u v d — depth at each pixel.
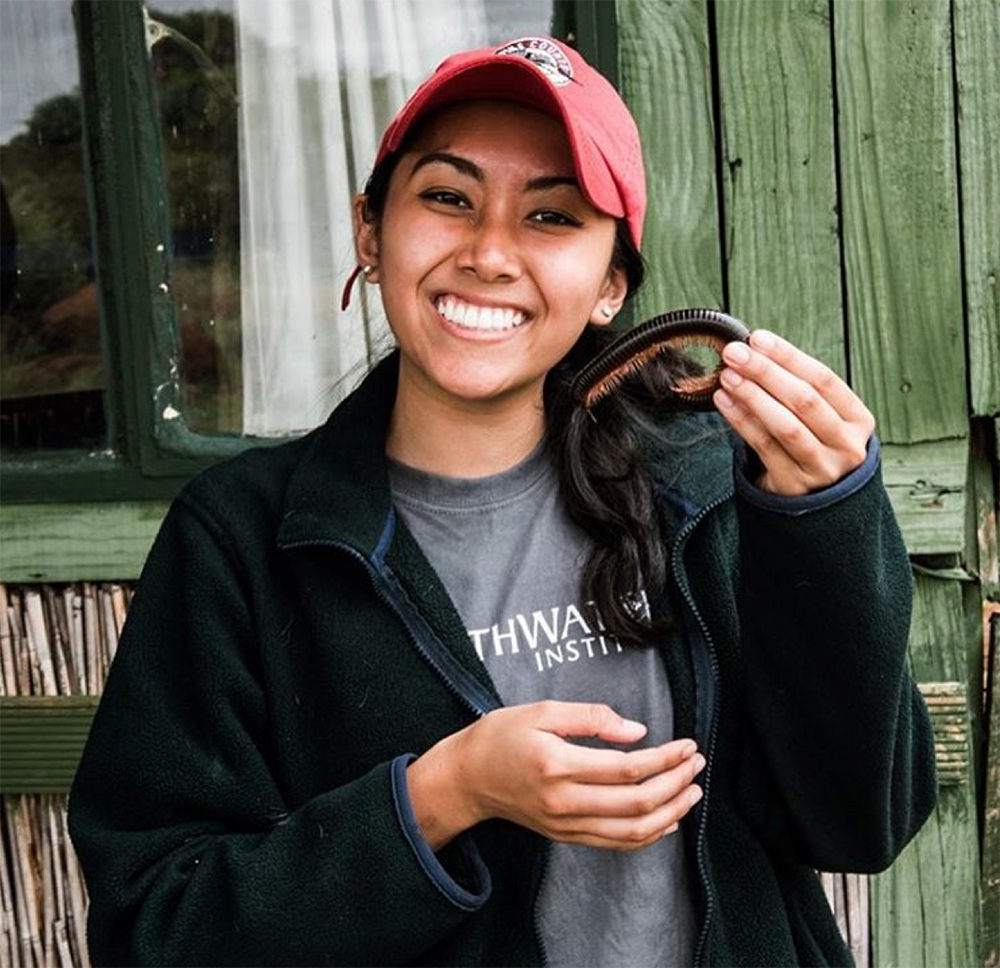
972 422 2.65
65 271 2.67
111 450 2.69
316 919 1.46
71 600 2.68
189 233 2.68
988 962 2.70
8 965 2.74
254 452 1.72
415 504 1.65
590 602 1.61
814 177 2.56
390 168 1.61
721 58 2.53
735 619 1.62
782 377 1.37
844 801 1.57
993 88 2.53
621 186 1.56
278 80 2.66
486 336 1.53
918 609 2.64
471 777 1.42
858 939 2.69
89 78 2.62
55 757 2.67
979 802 2.70
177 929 1.49
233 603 1.60
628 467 1.61
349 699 1.56
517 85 1.49
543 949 1.56
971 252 2.56
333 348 2.72
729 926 1.59
